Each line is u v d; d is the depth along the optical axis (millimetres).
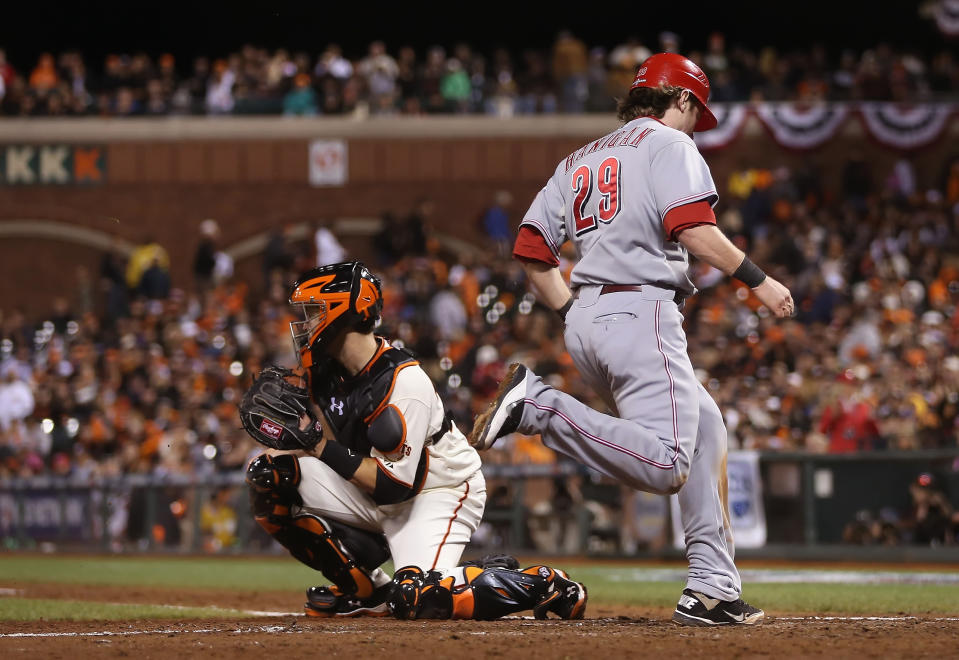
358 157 92938
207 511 50438
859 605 23156
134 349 68688
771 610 22125
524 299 71062
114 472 55500
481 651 13641
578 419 16172
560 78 92688
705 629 16094
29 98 94812
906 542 40812
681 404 16188
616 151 16797
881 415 45875
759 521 42906
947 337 57562
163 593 27828
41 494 55062
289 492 18234
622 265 16469
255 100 94000
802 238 70312
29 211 94188
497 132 92062
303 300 17406
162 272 82000
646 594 27047
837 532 41844
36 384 67375
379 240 81875
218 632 16328
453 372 61688
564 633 15414
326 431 18656
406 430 17469
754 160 88312
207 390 63812
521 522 46000
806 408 49281
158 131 93750
